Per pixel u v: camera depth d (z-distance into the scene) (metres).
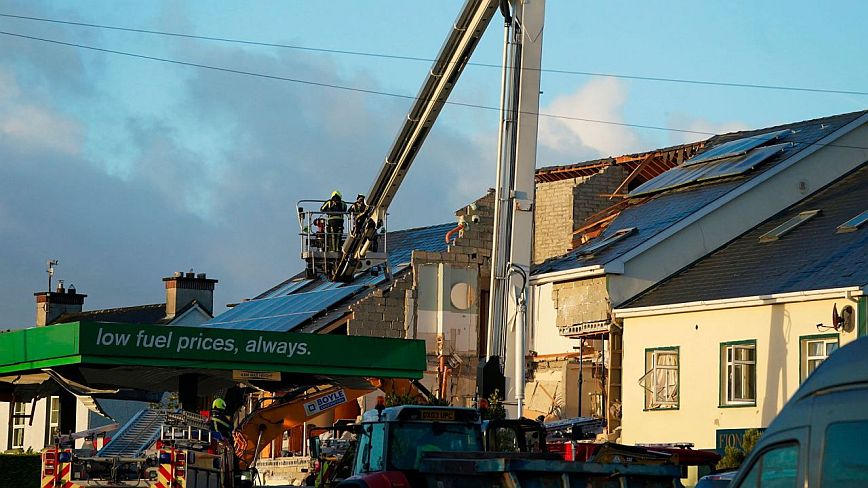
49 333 31.89
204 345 32.12
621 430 37.69
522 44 28.78
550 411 43.16
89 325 30.95
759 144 43.41
